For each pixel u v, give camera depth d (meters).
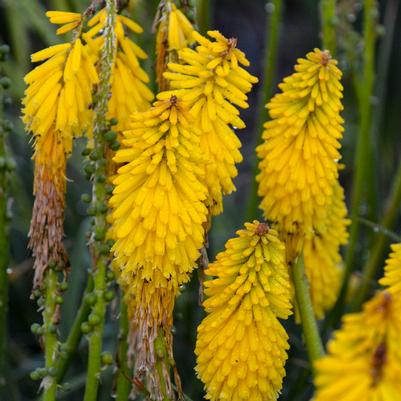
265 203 1.49
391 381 1.26
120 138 1.51
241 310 1.42
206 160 1.42
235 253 1.42
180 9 1.54
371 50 1.71
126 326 1.55
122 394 1.54
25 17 2.16
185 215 1.41
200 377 1.44
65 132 1.47
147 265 1.43
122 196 1.42
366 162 1.73
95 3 1.49
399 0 2.31
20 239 2.04
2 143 1.56
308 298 1.50
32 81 1.48
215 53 1.44
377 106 1.96
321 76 1.46
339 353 1.28
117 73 1.51
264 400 1.43
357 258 1.87
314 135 1.47
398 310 1.34
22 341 1.98
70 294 1.79
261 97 1.74
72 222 2.01
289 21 3.26
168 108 1.41
